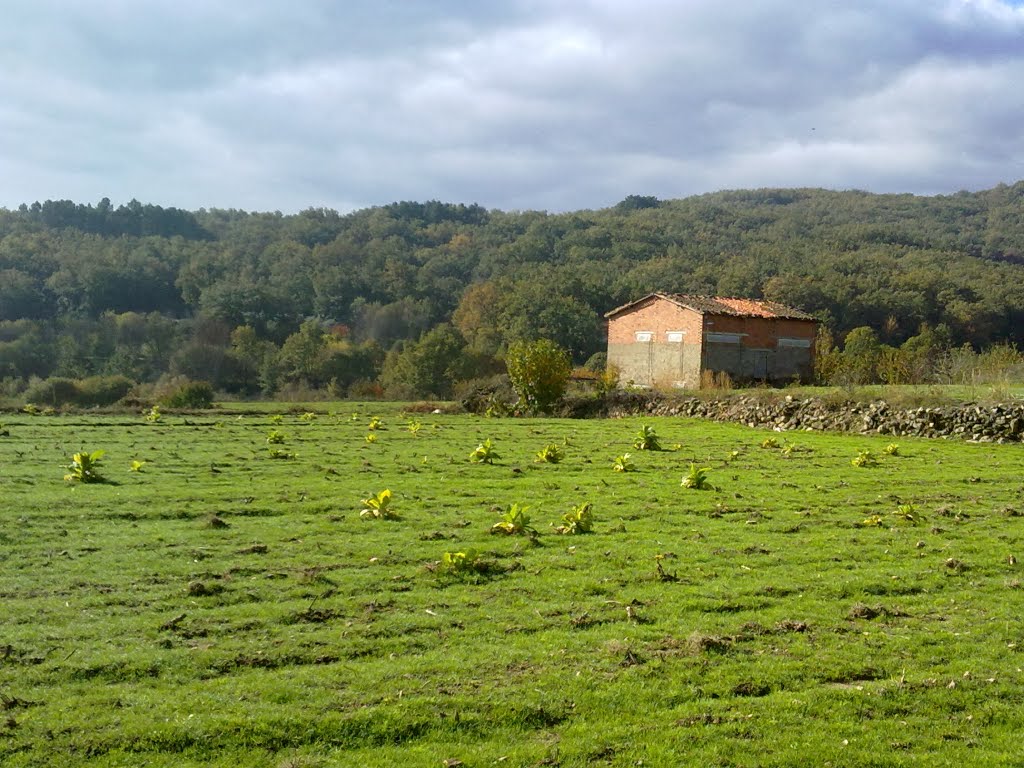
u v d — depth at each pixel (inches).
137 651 261.1
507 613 306.0
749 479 654.5
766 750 210.4
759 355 1823.3
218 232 5191.9
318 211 5767.7
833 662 264.4
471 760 202.2
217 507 493.4
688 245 4911.4
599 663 259.0
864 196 6875.0
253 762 200.1
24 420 1166.3
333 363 2677.2
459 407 1552.7
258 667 253.0
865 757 208.5
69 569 354.3
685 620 302.0
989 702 240.7
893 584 353.4
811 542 432.5
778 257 4084.6
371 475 645.3
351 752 205.8
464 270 4547.2
